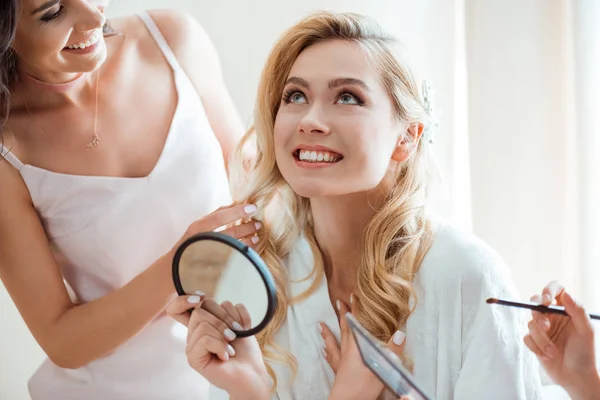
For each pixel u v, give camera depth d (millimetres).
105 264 1809
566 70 2055
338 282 1479
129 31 1947
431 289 1383
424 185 1459
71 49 1623
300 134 1313
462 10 2281
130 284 1649
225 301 1267
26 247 1729
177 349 1809
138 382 1788
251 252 1220
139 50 1922
